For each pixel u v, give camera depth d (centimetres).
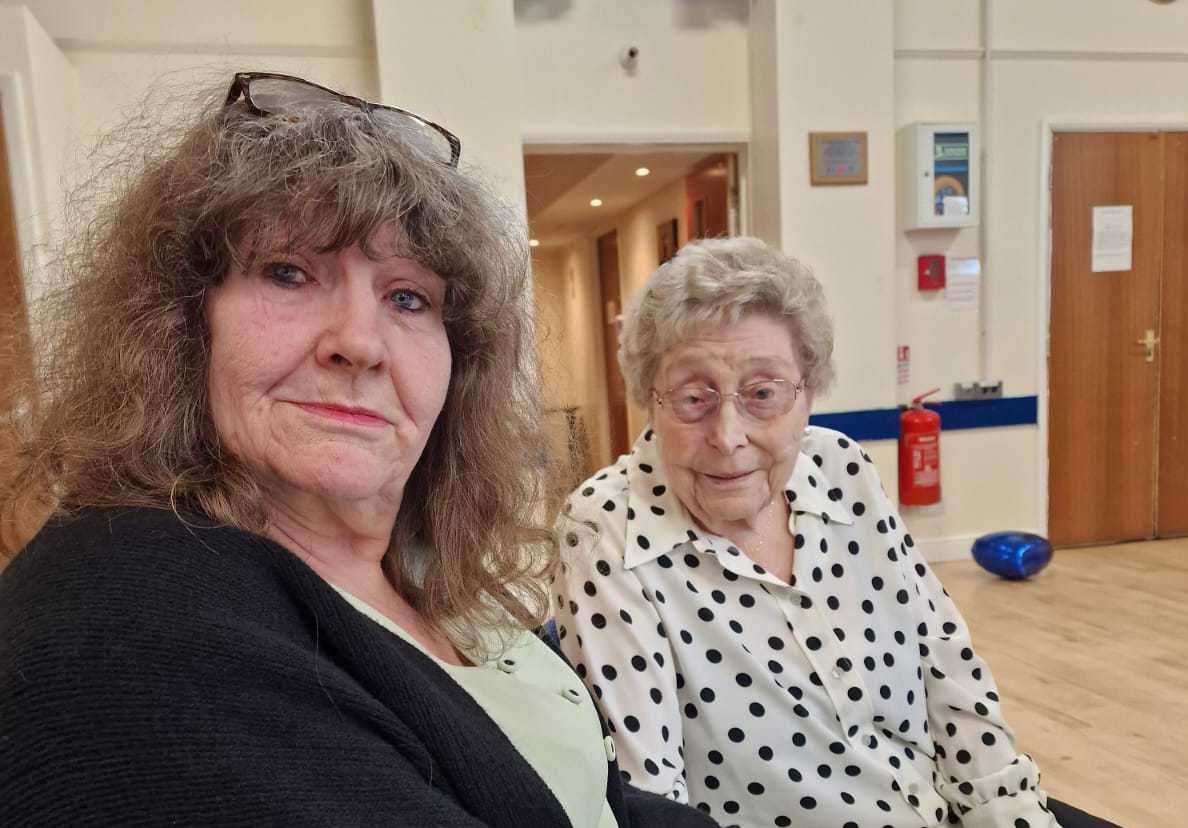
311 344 57
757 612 104
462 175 71
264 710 44
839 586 110
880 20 350
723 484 102
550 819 58
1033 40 381
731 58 361
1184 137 401
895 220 380
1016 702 241
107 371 56
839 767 102
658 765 94
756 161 366
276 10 308
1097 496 416
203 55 304
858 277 362
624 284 645
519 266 82
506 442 86
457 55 306
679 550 104
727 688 100
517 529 89
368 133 62
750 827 102
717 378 100
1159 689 246
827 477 116
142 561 46
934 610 119
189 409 56
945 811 106
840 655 104
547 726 71
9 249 238
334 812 43
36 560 47
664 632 101
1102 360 407
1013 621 309
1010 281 392
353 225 56
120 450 54
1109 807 186
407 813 46
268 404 57
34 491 57
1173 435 419
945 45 375
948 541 399
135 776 39
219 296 57
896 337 386
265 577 51
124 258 57
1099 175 396
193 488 54
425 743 53
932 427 374
